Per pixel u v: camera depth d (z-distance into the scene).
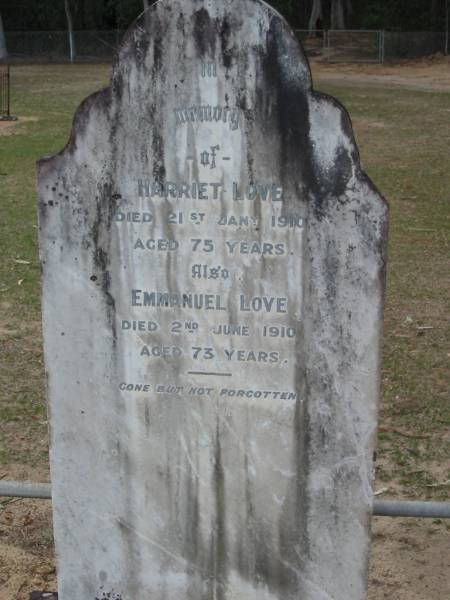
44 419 3.04
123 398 2.04
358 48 22.75
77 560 2.15
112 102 1.90
